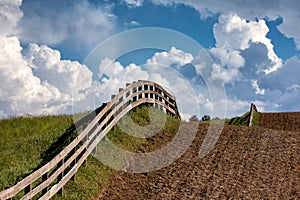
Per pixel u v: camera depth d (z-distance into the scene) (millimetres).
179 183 17719
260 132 25125
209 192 16750
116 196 16609
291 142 23219
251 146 22438
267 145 22641
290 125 34094
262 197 16297
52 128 24500
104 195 16547
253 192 16750
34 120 26844
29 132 24500
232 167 19406
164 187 17359
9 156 19344
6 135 23828
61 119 26859
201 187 17250
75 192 15758
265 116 37469
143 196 16625
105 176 17953
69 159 15891
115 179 18047
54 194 14672
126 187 17562
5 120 26281
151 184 17734
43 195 13727
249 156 20875
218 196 16359
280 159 20500
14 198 14125
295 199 16125
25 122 26375
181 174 18688
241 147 22281
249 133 24859
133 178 18422
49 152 19672
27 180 12602
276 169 19203
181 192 16844
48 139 21625
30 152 19828
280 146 22500
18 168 17266
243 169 19156
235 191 16828
